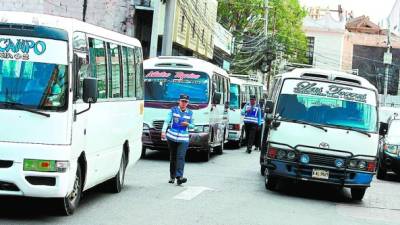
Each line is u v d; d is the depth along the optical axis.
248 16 58.56
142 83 14.00
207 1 44.00
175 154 14.02
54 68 9.12
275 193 14.03
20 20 9.16
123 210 10.58
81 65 9.62
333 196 14.63
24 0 25.69
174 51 38.25
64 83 9.09
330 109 13.66
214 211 11.02
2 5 25.61
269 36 55.81
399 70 79.12
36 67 9.11
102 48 10.84
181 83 19.16
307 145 13.30
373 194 15.88
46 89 9.04
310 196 14.21
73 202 9.91
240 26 58.53
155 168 16.84
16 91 9.02
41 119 8.95
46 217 9.57
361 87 13.91
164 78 19.17
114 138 11.75
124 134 12.48
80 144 9.62
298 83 13.94
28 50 9.13
